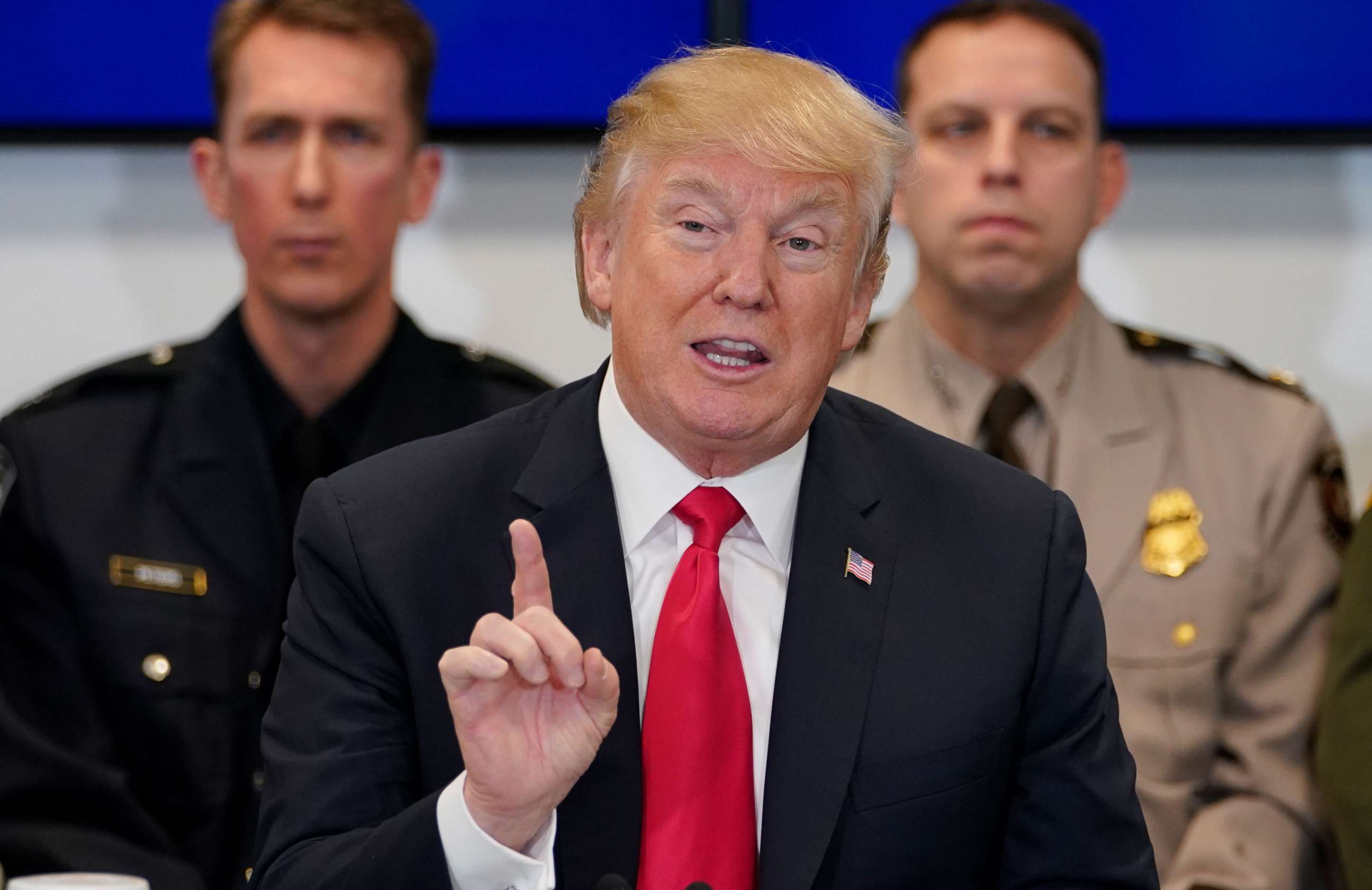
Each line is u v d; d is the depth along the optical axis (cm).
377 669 337
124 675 533
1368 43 654
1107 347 588
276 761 331
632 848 320
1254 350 676
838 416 383
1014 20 576
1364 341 674
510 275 667
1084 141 571
